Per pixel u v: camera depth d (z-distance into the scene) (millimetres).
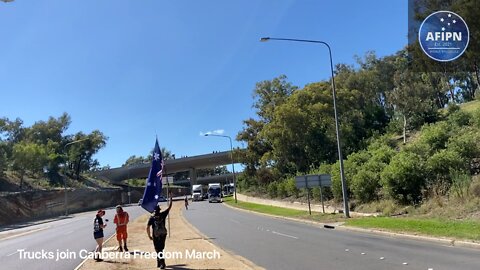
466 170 24969
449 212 21359
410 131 43969
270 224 29531
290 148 56281
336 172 36750
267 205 53656
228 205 65625
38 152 69688
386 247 15539
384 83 68500
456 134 30766
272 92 75688
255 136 75875
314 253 15109
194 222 33875
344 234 20938
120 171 115625
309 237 20391
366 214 28484
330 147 52125
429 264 11805
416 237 17266
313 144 53406
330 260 13430
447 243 15492
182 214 45781
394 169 27250
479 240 14711
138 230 27516
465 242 14719
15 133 99500
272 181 65250
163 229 13242
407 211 25281
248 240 20359
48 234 30312
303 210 39344
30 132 101062
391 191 27672
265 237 21359
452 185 24125
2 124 78500
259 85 76062
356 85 65125
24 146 70312
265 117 73438
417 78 48406
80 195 81188
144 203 13656
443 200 23672
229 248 17734
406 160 27375
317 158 53062
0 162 64438
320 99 53250
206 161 118688
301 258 14141
